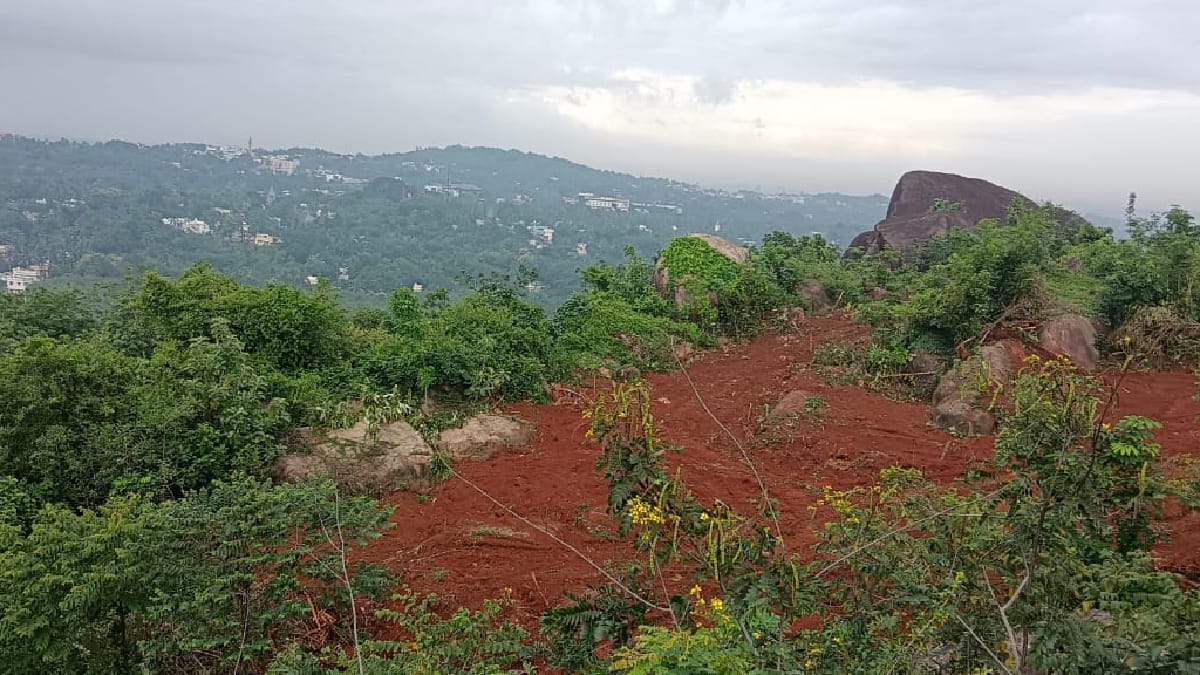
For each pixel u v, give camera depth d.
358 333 12.19
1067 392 4.04
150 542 4.80
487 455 9.31
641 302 15.64
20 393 7.16
